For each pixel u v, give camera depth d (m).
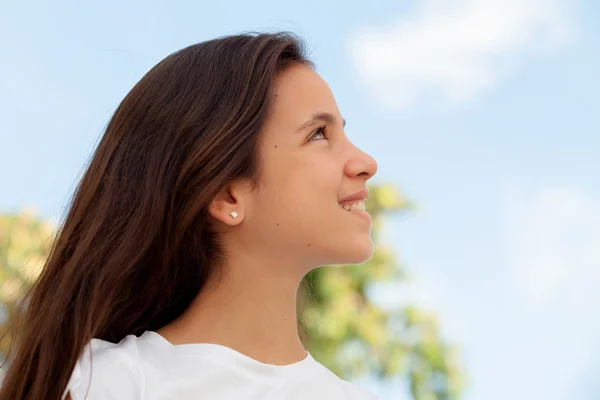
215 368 1.75
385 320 4.93
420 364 4.98
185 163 1.84
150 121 1.92
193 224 1.84
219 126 1.84
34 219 4.18
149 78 1.98
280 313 1.83
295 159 1.81
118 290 1.87
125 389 1.69
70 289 1.86
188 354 1.78
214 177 1.81
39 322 1.84
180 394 1.71
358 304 4.87
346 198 1.82
